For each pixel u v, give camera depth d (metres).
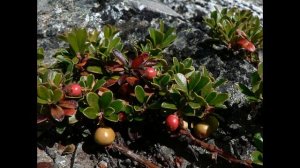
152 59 0.15
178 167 0.14
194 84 0.14
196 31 0.18
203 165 0.14
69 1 0.20
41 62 0.15
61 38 0.15
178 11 0.22
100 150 0.14
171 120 0.13
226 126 0.15
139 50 0.18
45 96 0.13
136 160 0.14
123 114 0.14
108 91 0.13
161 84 0.14
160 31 0.16
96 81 0.14
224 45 0.18
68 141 0.15
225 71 0.17
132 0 0.20
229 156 0.14
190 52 0.18
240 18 0.19
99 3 0.20
